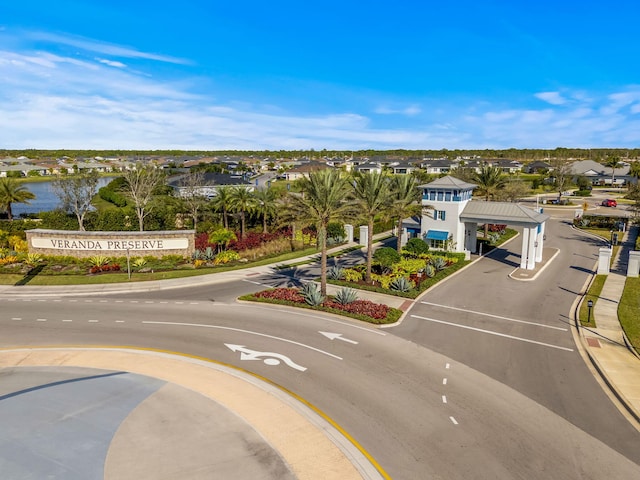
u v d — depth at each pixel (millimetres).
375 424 15016
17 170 152375
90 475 11891
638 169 117125
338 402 16438
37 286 33125
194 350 21250
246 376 18375
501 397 17047
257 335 23344
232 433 14078
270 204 51344
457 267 39156
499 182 58469
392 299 30109
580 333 23891
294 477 12094
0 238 47188
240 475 12086
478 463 13070
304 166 134000
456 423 15188
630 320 25766
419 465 12898
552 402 16734
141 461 12539
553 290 32656
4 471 11875
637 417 15617
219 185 77250
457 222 43531
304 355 20781
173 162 184375
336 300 28453
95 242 40844
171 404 15820
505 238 54938
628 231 58281
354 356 20734
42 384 17297
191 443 13477
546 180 113250
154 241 41656
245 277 36469
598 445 14062
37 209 81000
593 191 108875
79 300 29984
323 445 13625
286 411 15562
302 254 45656
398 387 17734
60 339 22641
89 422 14461
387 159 177125
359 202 32344
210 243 45125
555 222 67500
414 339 22969
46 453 12734
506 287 33469
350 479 12094
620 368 19562
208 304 29016
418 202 46938
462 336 23484
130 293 31859
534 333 24031
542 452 13656
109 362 19641
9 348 21359
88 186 56500
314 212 28953
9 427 14008
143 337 22984
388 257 34906
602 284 33719
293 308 28016
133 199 58000
